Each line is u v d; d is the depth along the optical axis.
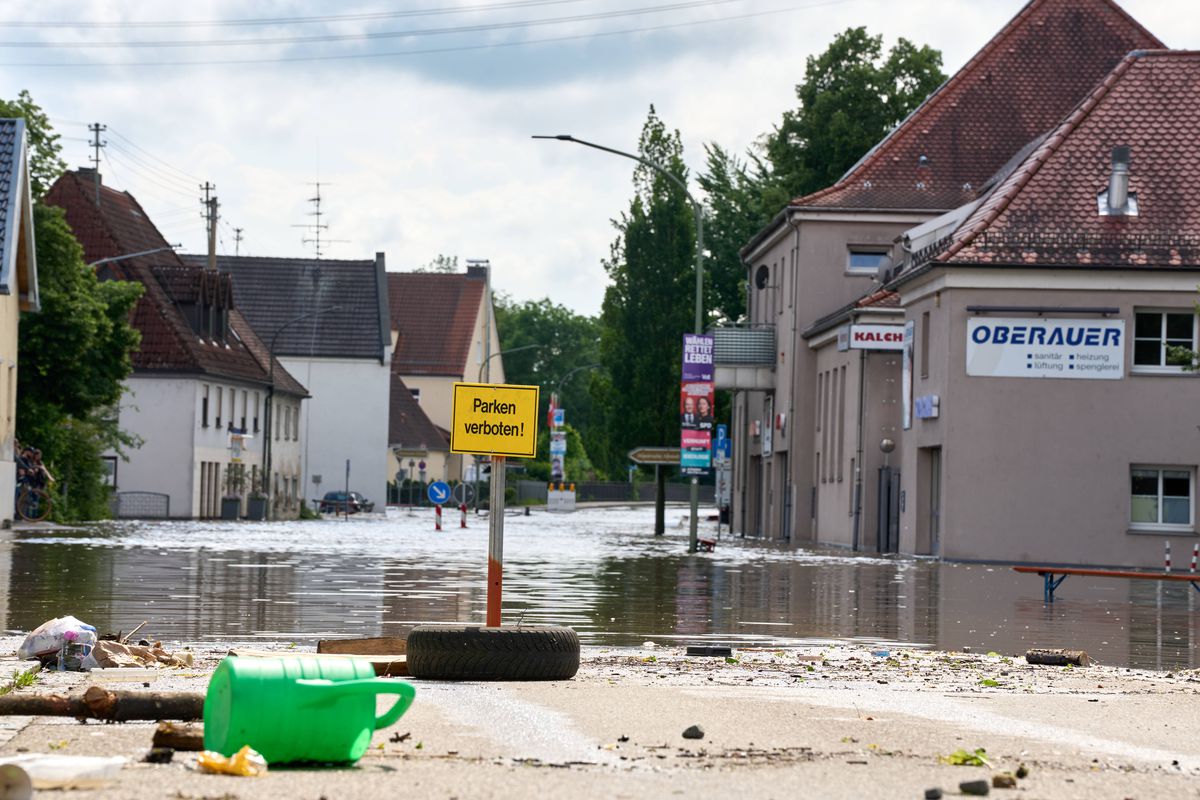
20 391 98.19
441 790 12.47
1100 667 25.91
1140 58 74.69
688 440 71.88
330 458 176.12
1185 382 68.88
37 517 96.50
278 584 43.94
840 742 15.56
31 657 22.47
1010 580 54.28
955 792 12.93
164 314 128.75
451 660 20.97
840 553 77.19
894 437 82.44
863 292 97.44
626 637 30.52
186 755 13.71
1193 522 69.19
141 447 126.62
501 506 24.34
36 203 98.38
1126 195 70.00
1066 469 69.25
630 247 118.75
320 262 182.75
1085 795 12.97
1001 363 69.31
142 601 36.62
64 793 11.91
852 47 128.38
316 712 13.50
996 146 98.31
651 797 12.42
